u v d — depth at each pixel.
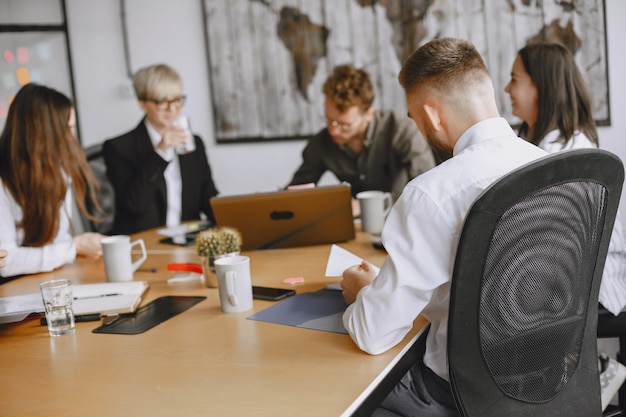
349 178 2.97
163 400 1.06
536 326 1.18
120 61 3.94
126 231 3.09
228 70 3.78
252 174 3.87
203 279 1.80
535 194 1.09
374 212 2.23
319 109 3.70
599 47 3.29
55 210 2.16
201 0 3.75
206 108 3.88
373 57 3.58
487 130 1.25
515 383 1.19
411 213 1.17
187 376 1.15
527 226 1.11
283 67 3.71
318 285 1.67
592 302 1.27
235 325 1.41
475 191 1.15
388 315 1.17
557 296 1.19
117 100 3.98
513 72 2.16
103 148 3.16
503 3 3.36
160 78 3.09
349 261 1.84
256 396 1.05
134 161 3.13
